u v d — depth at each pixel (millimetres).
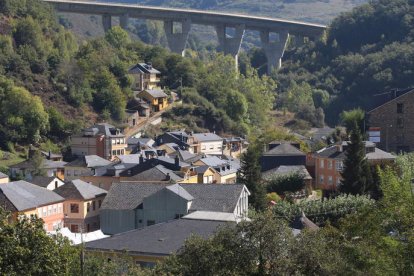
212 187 116312
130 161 163875
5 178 146250
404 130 173625
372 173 133875
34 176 154625
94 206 126500
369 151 144750
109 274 63906
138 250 76812
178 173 144000
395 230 58969
